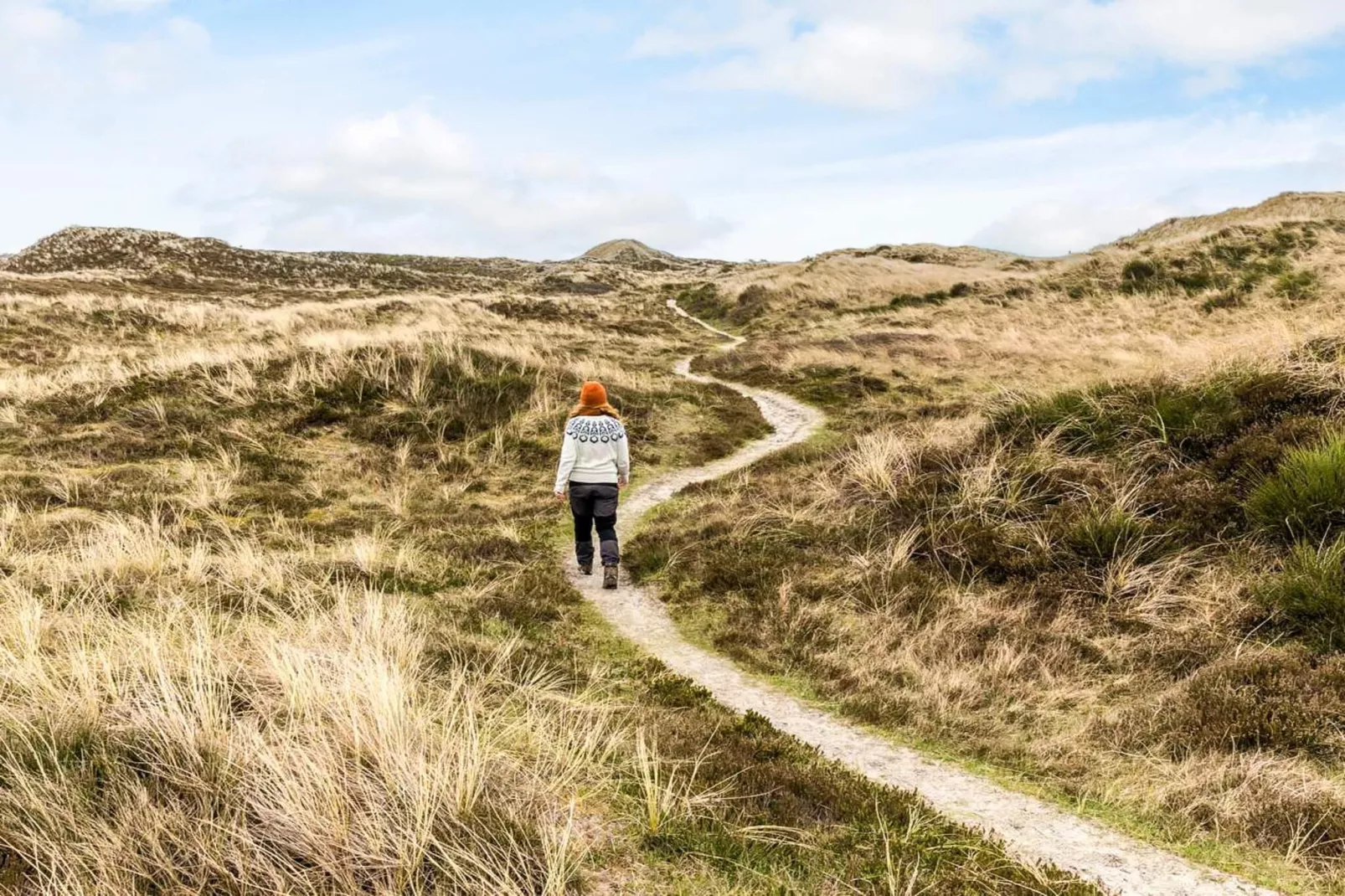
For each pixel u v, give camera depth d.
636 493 10.51
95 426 11.77
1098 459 7.59
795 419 15.17
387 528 8.45
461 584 6.86
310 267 65.75
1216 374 7.94
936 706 4.72
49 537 7.00
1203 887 3.02
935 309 31.11
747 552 7.53
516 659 5.10
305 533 8.09
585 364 17.12
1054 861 3.20
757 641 5.85
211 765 2.87
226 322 25.42
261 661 3.96
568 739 3.72
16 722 3.02
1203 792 3.61
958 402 14.45
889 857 3.00
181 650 4.04
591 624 6.32
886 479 8.16
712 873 2.83
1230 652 4.80
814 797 3.50
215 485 9.41
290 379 13.31
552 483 10.70
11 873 2.31
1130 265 30.17
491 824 2.74
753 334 32.06
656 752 3.69
